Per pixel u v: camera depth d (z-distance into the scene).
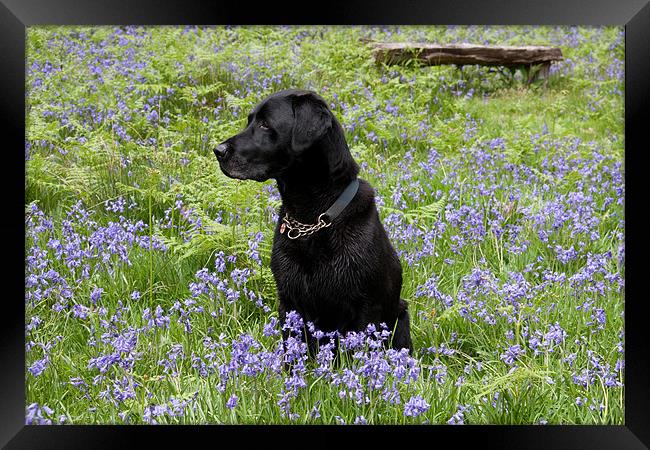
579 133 8.29
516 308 4.17
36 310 4.39
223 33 9.46
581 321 4.40
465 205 5.65
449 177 6.40
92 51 8.70
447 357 4.29
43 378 3.95
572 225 5.52
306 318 4.11
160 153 6.28
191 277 5.01
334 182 4.03
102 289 4.46
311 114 3.96
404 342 4.39
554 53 9.88
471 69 9.79
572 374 3.88
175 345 3.79
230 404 3.34
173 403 3.43
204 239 4.97
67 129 7.14
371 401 3.46
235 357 3.47
